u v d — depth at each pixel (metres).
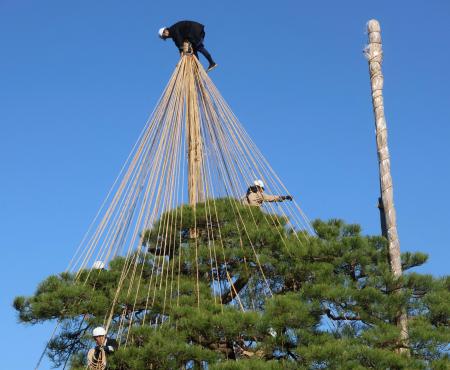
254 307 17.48
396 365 14.52
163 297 16.83
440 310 15.96
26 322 16.89
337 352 14.50
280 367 14.66
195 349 15.09
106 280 17.56
